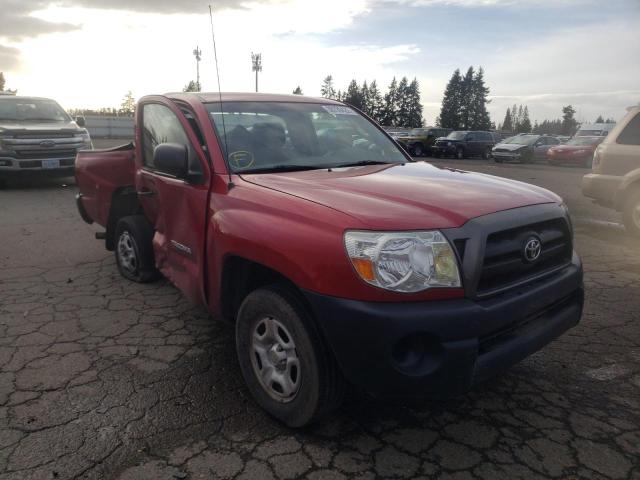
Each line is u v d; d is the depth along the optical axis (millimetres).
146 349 3799
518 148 25000
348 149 4078
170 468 2549
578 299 3195
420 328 2363
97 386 3279
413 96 93625
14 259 6055
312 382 2633
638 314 4504
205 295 3434
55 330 4102
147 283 5188
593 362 3646
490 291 2590
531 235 2779
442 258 2443
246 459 2621
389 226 2467
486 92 95875
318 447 2719
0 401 3094
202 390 3256
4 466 2537
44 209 9172
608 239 7488
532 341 2754
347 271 2418
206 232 3348
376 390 2461
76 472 2508
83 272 5578
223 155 3461
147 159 4512
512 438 2807
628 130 7684
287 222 2721
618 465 2600
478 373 2500
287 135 3881
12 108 11883
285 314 2691
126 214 5473
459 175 3525
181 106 3992
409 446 2736
